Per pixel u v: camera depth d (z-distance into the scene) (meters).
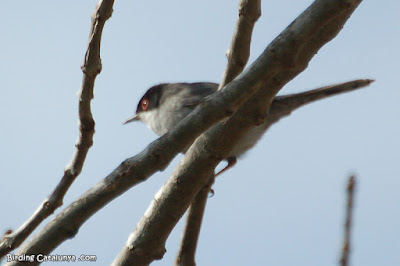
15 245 7.78
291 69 6.86
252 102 8.00
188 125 7.10
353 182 6.94
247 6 8.52
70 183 8.09
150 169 7.19
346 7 6.57
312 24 6.68
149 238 8.54
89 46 7.62
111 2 7.48
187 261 10.05
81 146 8.04
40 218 7.93
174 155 7.19
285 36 6.76
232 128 8.18
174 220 8.57
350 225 6.84
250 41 8.82
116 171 7.30
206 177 8.51
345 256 6.74
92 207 7.25
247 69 6.95
